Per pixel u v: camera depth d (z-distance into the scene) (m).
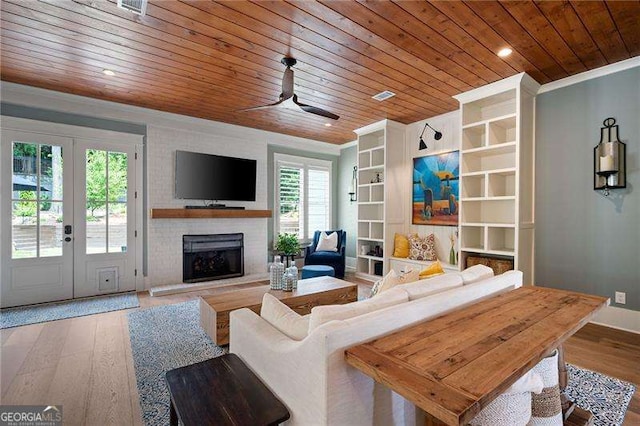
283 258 5.88
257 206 5.64
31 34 2.57
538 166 3.61
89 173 4.21
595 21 2.40
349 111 4.57
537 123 3.63
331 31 2.53
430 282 1.86
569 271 3.38
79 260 4.16
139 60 3.01
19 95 3.68
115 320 3.36
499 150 3.76
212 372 1.55
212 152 5.13
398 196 5.20
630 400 1.99
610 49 2.82
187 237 4.91
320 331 1.16
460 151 3.92
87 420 1.79
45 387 2.11
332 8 2.25
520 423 1.21
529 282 3.60
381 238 5.55
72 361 2.46
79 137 4.13
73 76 3.36
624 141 3.04
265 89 3.71
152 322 3.30
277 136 5.84
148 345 2.75
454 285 1.93
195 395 1.35
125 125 4.44
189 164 4.85
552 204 3.50
